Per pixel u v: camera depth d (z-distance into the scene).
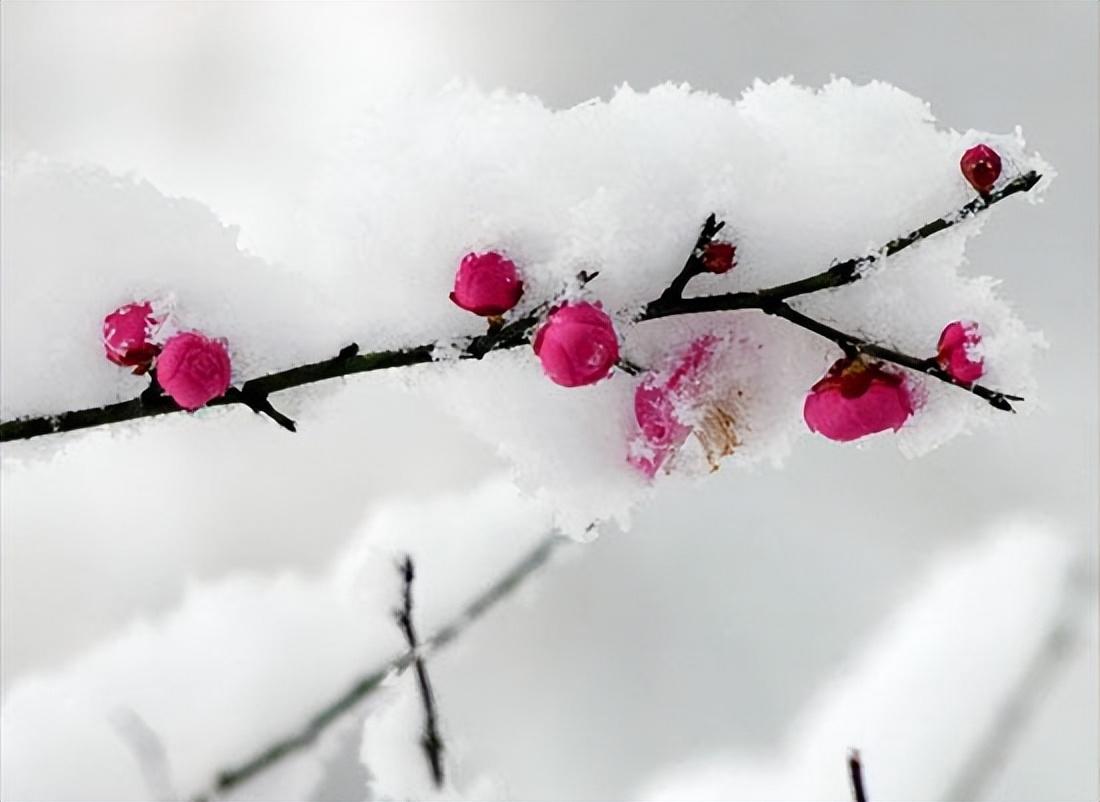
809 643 0.73
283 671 0.71
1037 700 0.71
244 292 0.63
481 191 0.63
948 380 0.62
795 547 0.73
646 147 0.63
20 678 0.73
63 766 0.71
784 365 0.64
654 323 0.63
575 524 0.64
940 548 0.73
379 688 0.70
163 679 0.71
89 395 0.63
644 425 0.63
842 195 0.63
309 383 0.63
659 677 0.73
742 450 0.64
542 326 0.62
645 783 0.72
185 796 0.70
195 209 0.64
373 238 0.63
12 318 0.63
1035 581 0.72
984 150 0.63
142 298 0.63
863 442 0.64
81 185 0.64
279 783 0.70
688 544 0.73
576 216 0.63
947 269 0.64
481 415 0.64
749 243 0.63
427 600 0.71
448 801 0.69
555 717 0.72
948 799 0.71
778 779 0.72
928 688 0.72
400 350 0.63
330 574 0.73
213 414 0.64
